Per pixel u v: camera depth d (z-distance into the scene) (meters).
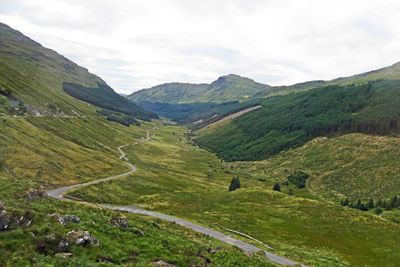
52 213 49.84
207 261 49.81
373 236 109.00
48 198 65.38
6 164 127.50
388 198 197.38
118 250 43.44
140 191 152.38
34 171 132.62
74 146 195.25
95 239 43.50
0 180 67.56
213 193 156.38
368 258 92.44
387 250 98.56
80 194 124.75
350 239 105.69
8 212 43.81
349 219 123.44
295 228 112.88
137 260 42.22
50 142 178.38
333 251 95.38
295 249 92.81
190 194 148.88
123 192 144.12
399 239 107.19
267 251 87.31
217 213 123.69
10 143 147.62
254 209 131.88
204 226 102.38
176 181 194.25
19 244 38.84
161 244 50.72
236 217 119.81
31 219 44.97
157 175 196.38
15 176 121.56
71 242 41.44
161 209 120.50
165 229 69.31
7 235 40.00
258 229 109.44
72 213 52.91
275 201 145.00
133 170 193.50
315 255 88.44
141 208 120.25
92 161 180.25
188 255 49.31
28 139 163.88
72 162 165.12
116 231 50.16
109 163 191.62
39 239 40.44
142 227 59.97
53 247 40.09
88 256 39.91
